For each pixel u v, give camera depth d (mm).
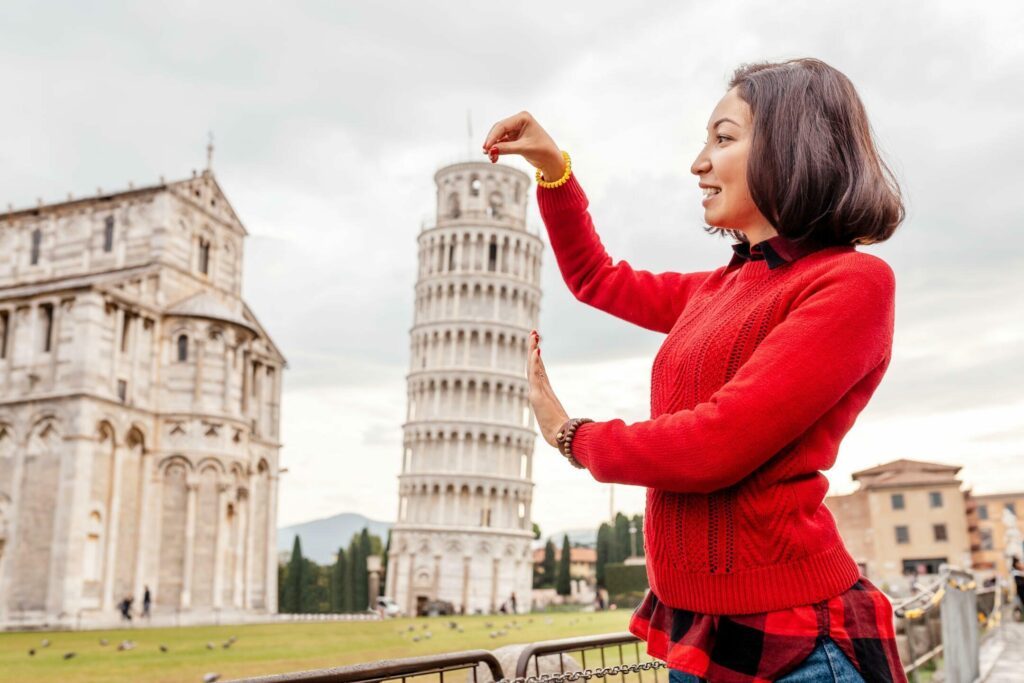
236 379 63375
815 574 2146
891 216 2391
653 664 4020
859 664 2105
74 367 54531
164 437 59656
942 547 92562
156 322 61062
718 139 2535
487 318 97438
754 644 2121
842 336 2082
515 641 31672
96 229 65312
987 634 24250
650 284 3289
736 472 2045
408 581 89750
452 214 103562
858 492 98188
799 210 2299
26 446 54594
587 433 2342
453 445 94500
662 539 2348
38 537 52812
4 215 68000
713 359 2365
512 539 92250
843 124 2344
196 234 66750
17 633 45031
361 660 24547
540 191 3307
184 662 24375
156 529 58094
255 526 69875
